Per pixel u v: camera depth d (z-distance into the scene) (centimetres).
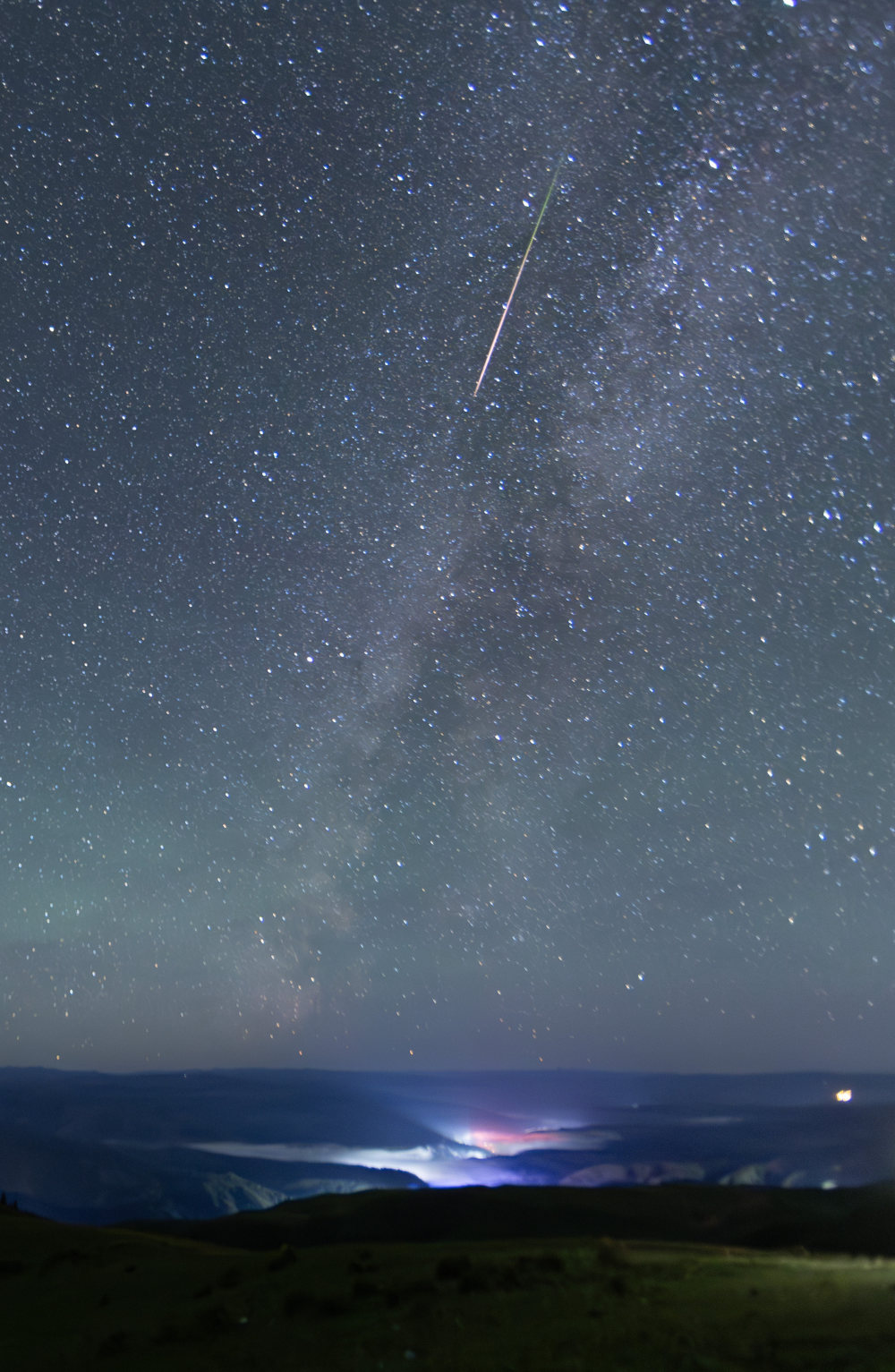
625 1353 702
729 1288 984
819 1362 658
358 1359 740
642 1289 985
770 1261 1253
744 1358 677
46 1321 1055
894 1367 640
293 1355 777
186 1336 892
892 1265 1204
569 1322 828
